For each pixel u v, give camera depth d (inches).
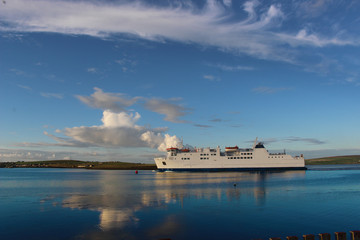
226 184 3292.3
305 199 2119.8
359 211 1673.2
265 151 5782.5
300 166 5895.7
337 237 979.9
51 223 1438.2
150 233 1256.2
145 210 1734.7
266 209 1739.7
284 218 1504.7
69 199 2234.3
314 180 3865.7
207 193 2480.3
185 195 2377.0
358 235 989.8
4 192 2775.6
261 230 1293.1
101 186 3368.6
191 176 4832.7
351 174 5600.4
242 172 5757.9
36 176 6323.8
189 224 1396.4
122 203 2003.0
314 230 1291.8
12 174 7632.9
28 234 1257.4
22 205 1964.8
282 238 1182.3
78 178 5310.0
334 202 1983.3
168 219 1497.3
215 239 1175.6
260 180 3848.4
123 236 1219.2
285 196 2276.1
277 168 5821.9
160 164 5831.7
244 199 2128.4
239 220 1464.1
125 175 6466.5
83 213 1667.1
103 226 1370.6
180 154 5723.4
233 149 5703.7
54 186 3459.6
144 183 3715.6
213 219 1488.7
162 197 2276.1
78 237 1210.0
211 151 5743.1
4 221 1482.5
